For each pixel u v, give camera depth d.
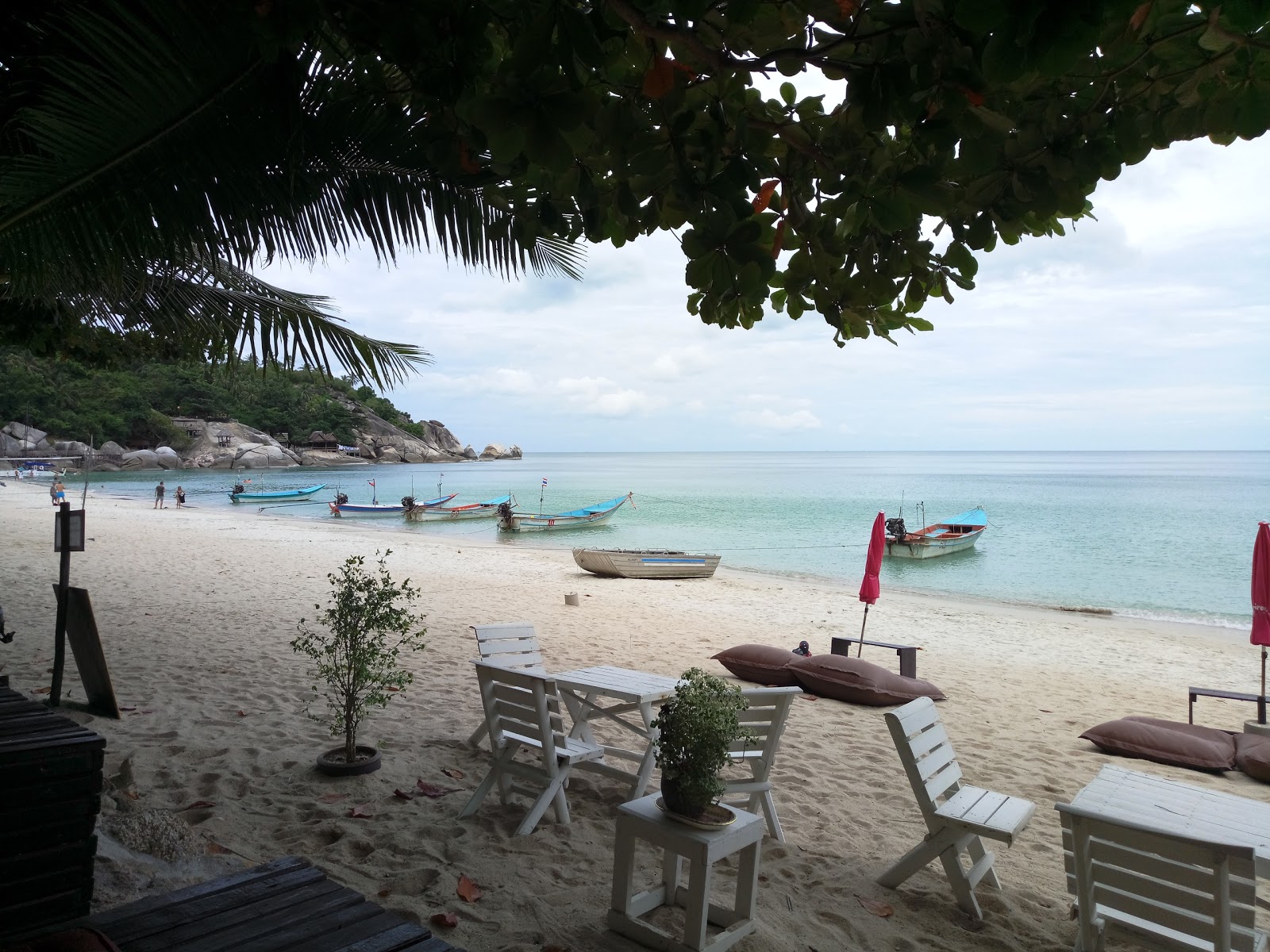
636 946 3.26
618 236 2.25
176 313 5.11
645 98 1.97
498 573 19.27
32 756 2.50
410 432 165.25
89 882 2.62
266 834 4.13
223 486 69.88
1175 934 2.97
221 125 2.81
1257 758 6.26
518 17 1.69
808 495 63.91
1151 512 46.97
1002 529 37.22
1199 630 15.56
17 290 3.62
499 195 2.54
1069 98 1.91
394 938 2.05
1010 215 2.03
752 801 4.58
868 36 1.61
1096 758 6.52
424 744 5.73
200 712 6.17
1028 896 4.04
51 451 88.88
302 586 14.20
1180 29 1.70
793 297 2.32
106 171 2.78
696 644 10.83
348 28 1.73
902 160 2.03
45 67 2.63
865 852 4.43
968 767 6.11
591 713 5.25
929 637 12.94
